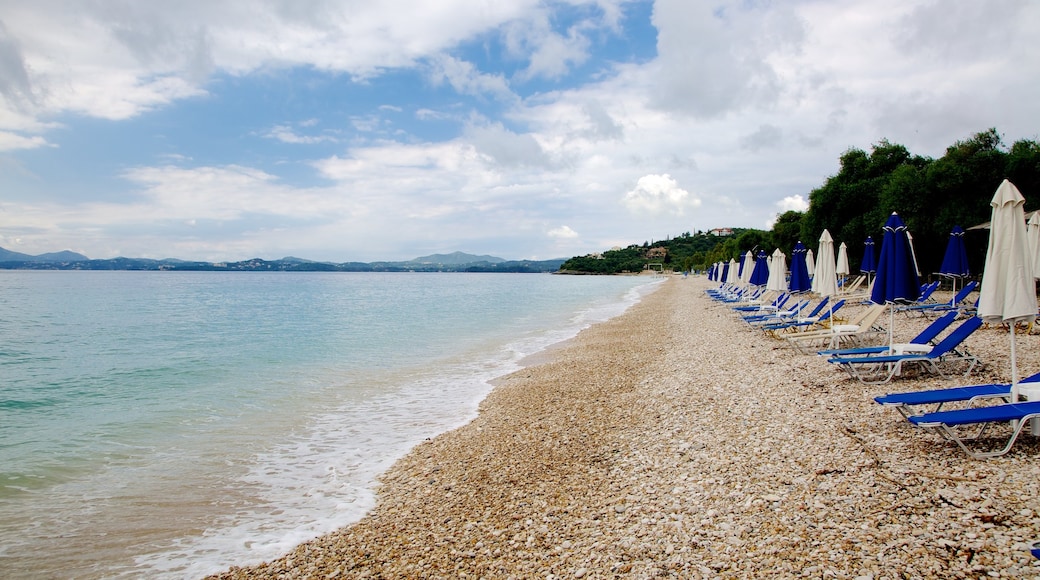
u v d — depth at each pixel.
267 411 11.26
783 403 8.81
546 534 5.42
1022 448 5.62
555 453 7.93
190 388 13.59
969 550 3.92
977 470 5.25
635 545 4.89
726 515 5.16
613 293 64.62
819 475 5.72
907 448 6.10
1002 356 10.03
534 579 4.61
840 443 6.57
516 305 43.97
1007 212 6.39
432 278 166.62
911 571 3.79
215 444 9.15
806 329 16.91
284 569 5.30
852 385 9.42
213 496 7.09
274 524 6.28
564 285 96.25
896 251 9.77
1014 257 6.29
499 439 8.88
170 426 10.25
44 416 11.07
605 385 12.23
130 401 12.29
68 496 7.13
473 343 21.25
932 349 9.46
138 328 26.97
